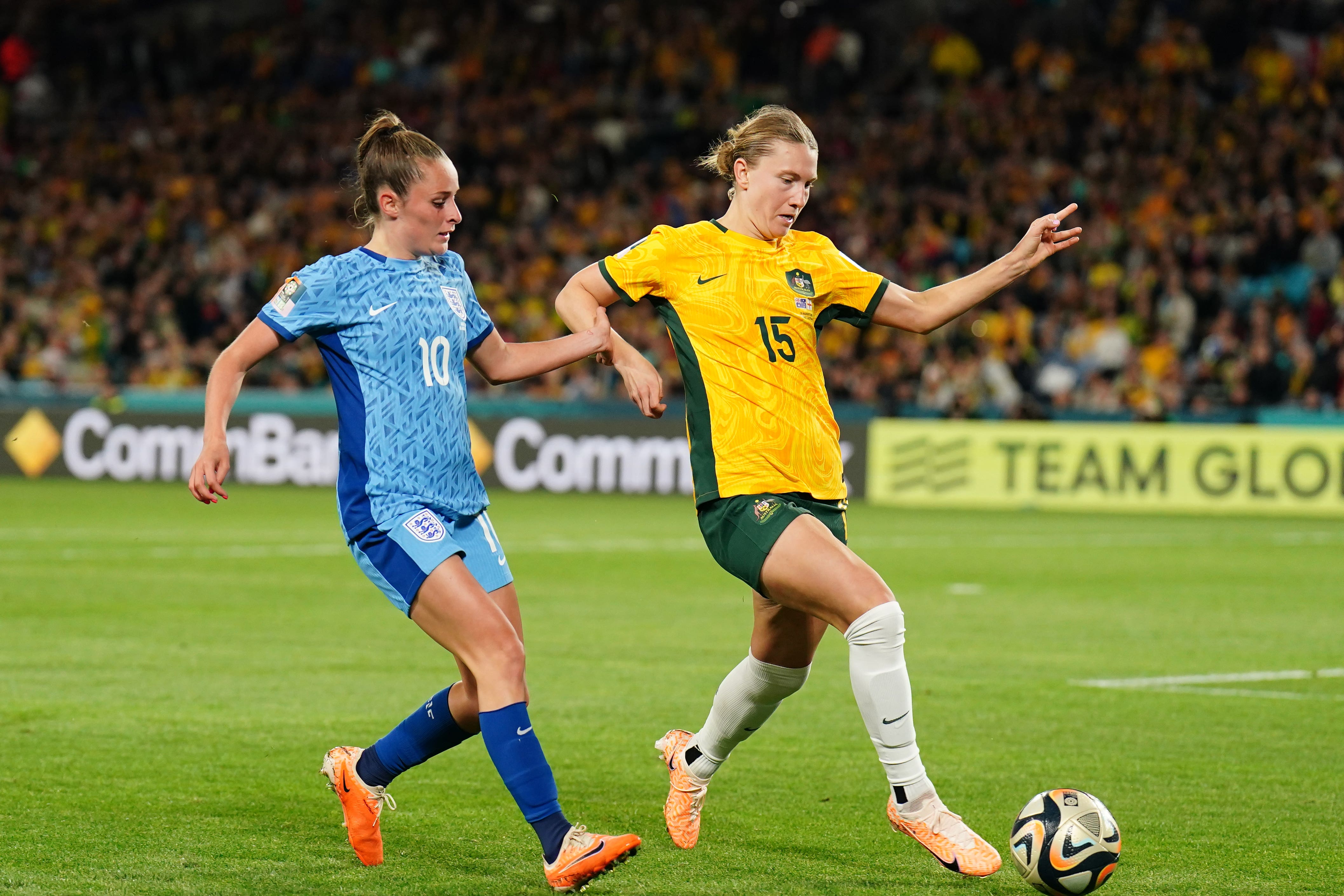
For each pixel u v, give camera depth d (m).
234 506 65.25
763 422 16.25
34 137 110.56
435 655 29.58
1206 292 79.06
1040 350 78.94
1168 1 100.19
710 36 108.12
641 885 15.43
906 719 15.49
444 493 15.42
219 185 102.69
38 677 26.89
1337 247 81.00
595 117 104.44
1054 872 14.74
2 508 63.12
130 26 122.50
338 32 117.00
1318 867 16.17
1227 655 30.62
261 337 15.07
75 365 87.00
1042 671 28.67
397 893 14.94
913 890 15.25
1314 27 100.56
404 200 15.31
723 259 16.70
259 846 16.61
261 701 24.91
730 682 16.70
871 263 88.12
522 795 14.53
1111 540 55.56
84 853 16.22
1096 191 87.94
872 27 110.94
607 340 16.62
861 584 15.39
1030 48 100.38
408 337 15.27
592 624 34.12
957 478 71.75
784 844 17.05
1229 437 68.00
